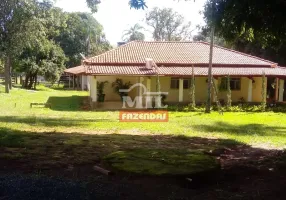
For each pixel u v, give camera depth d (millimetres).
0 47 33344
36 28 35375
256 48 37938
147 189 4914
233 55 31172
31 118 17375
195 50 31547
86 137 10289
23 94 35969
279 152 8438
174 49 31594
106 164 5996
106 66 27562
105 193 4617
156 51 30922
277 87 30391
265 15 7750
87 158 6742
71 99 32406
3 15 33000
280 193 4945
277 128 16344
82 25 62781
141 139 10500
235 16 8023
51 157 6797
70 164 6266
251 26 8445
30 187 4668
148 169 5598
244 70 28734
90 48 64500
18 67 44562
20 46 34406
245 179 5762
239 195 4895
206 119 19750
